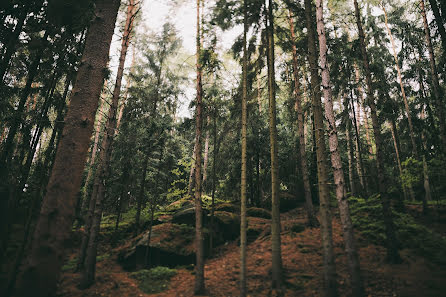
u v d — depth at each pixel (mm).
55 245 2506
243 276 6914
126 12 11812
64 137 2896
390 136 19797
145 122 13445
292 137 18516
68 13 6961
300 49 13016
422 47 16125
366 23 15203
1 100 9070
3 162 7762
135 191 16125
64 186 2688
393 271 7203
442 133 11320
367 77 9758
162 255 10180
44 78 9836
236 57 11078
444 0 11531
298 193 16469
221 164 16672
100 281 8289
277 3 11719
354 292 6301
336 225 10883
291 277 7785
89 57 3266
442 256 7316
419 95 16266
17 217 6938
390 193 13203
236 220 12562
